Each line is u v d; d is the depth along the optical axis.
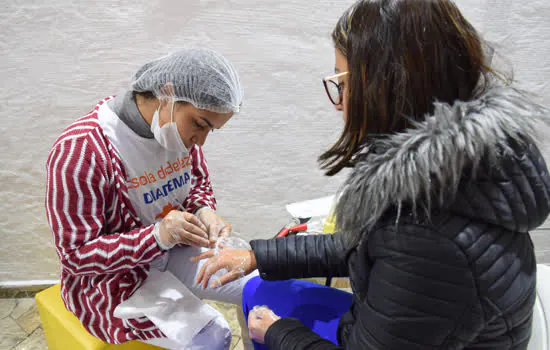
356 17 0.61
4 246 1.80
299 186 1.81
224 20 1.42
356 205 0.62
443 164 0.53
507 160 0.55
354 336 0.69
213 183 1.77
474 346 0.64
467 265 0.55
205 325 1.06
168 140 0.99
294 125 1.66
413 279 0.58
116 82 1.49
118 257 0.97
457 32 0.57
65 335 1.24
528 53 1.57
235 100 0.92
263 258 1.01
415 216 0.57
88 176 0.93
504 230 0.58
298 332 0.84
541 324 0.78
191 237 0.97
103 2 1.34
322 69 1.55
